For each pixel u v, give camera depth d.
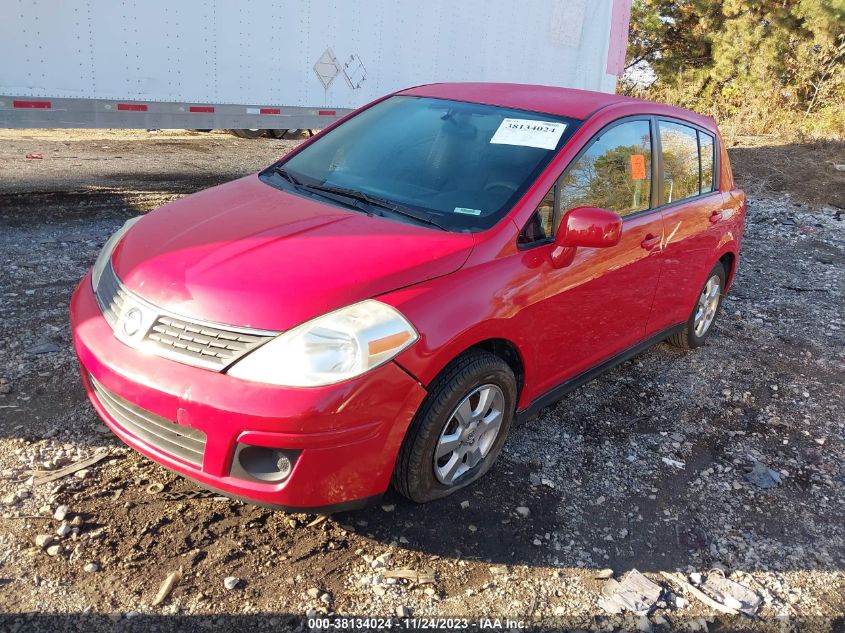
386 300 2.74
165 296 2.73
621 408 4.36
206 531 2.89
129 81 6.94
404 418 2.75
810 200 11.30
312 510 2.71
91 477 3.12
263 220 3.20
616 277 3.83
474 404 3.17
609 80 11.66
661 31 22.86
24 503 2.92
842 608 2.97
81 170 8.74
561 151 3.57
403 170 3.68
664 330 4.73
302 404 2.50
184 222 3.27
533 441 3.86
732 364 5.21
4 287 4.89
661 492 3.58
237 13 7.44
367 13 8.40
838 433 4.38
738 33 20.75
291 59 7.98
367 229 3.13
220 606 2.55
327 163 3.92
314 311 2.62
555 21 10.36
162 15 6.96
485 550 2.99
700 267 4.82
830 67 18.70
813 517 3.54
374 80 8.77
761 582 3.06
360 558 2.86
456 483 3.21
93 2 6.52
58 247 5.80
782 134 16.41
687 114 4.78
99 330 2.87
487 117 3.89
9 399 3.58
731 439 4.18
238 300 2.64
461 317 2.88
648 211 4.19
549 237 3.43
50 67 6.45
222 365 2.56
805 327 6.10
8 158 9.04
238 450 2.57
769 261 8.05
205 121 7.56
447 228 3.21
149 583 2.61
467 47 9.45
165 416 2.59
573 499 3.42
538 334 3.36
